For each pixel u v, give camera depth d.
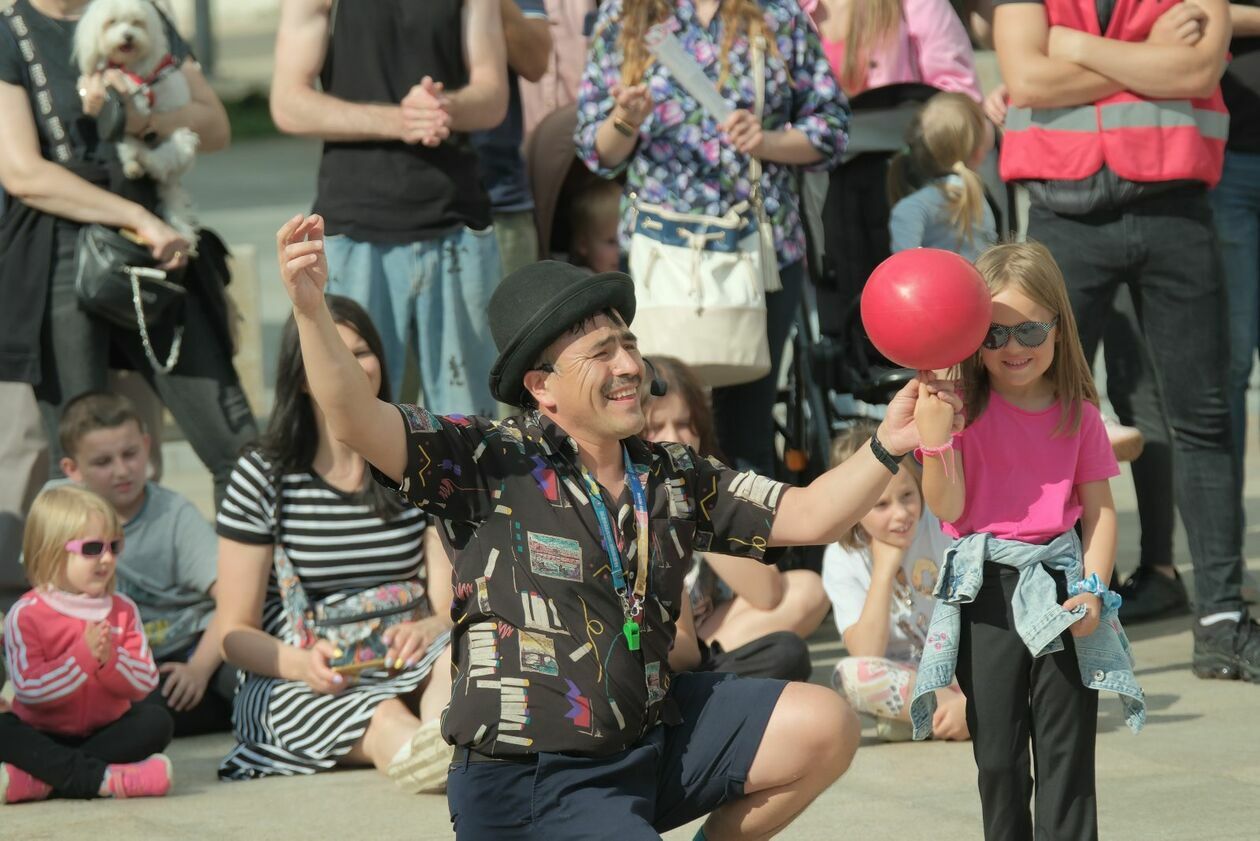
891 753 18.56
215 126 23.75
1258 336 24.44
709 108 22.00
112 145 21.88
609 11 22.64
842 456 20.67
